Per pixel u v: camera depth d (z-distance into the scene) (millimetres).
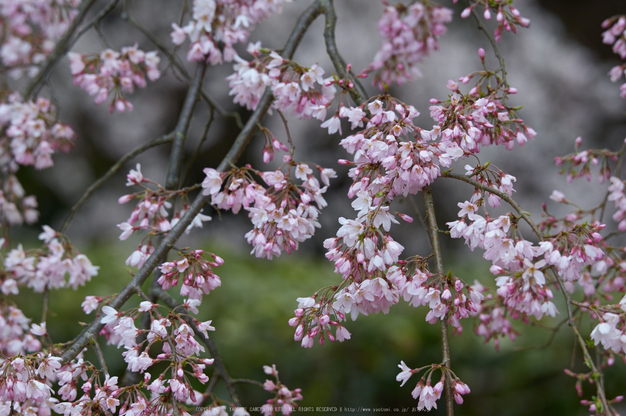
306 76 1927
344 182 6219
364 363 3346
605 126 6383
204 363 1680
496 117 1780
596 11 7059
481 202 1623
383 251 1540
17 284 2412
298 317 1637
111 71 2482
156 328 1619
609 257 2178
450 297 1525
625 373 3318
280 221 1781
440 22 1781
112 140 6902
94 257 3846
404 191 1656
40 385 1599
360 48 6012
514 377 3443
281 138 6105
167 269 1765
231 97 6684
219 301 3510
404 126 1650
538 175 6020
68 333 3357
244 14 2311
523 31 6332
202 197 1908
